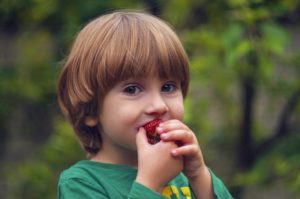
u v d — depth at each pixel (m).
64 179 2.58
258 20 4.71
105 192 2.56
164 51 2.54
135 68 2.50
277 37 4.65
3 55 6.68
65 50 5.57
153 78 2.52
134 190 2.40
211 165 5.63
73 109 2.72
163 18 5.20
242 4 4.67
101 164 2.62
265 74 4.68
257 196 6.02
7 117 6.61
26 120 6.75
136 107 2.50
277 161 4.92
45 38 6.20
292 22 5.53
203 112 5.32
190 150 2.46
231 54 4.57
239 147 5.47
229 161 5.60
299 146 5.08
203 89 5.31
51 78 6.16
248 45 4.56
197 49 5.07
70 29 5.29
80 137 2.73
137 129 2.51
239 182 5.08
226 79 5.05
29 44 6.25
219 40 4.88
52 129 6.71
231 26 4.66
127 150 2.61
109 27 2.64
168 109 2.53
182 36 4.99
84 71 2.62
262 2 4.76
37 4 5.55
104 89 2.55
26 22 5.98
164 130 2.46
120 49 2.54
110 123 2.55
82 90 2.63
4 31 6.77
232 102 5.52
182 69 2.59
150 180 2.42
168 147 2.45
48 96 6.27
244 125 5.39
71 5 5.42
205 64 4.85
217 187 2.61
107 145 2.64
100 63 2.56
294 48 5.71
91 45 2.62
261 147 5.46
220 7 5.07
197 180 2.58
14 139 7.00
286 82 5.26
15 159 7.04
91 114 2.66
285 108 5.43
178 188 2.73
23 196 6.13
